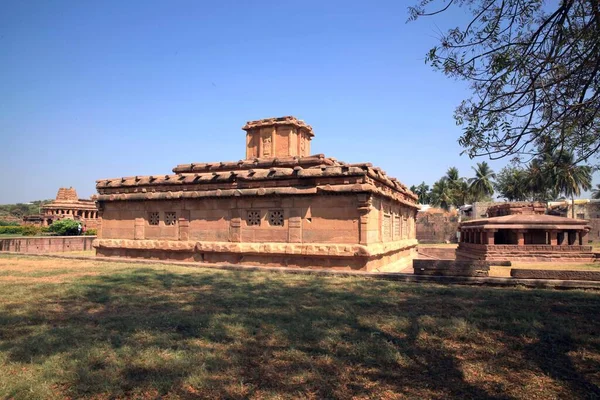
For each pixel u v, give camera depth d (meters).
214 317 7.74
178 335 6.66
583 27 6.24
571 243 23.52
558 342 6.36
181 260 18.36
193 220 18.25
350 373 5.23
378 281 12.20
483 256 22.31
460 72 6.77
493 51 6.50
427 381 5.02
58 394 4.64
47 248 29.61
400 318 7.59
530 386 4.89
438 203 68.38
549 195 43.09
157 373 5.14
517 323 7.21
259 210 16.69
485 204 54.66
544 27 6.24
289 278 12.95
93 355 5.71
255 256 16.53
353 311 8.25
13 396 4.56
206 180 17.86
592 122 6.67
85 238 32.25
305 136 22.81
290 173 15.93
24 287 11.17
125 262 17.95
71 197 60.75
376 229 16.17
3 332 6.97
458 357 5.81
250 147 22.02
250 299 9.53
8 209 112.88
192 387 4.81
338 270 14.32
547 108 6.84
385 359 5.64
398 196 20.80
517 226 22.72
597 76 6.30
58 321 7.72
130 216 20.16
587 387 4.84
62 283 11.89
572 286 10.63
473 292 10.13
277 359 5.69
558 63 6.51
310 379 5.01
